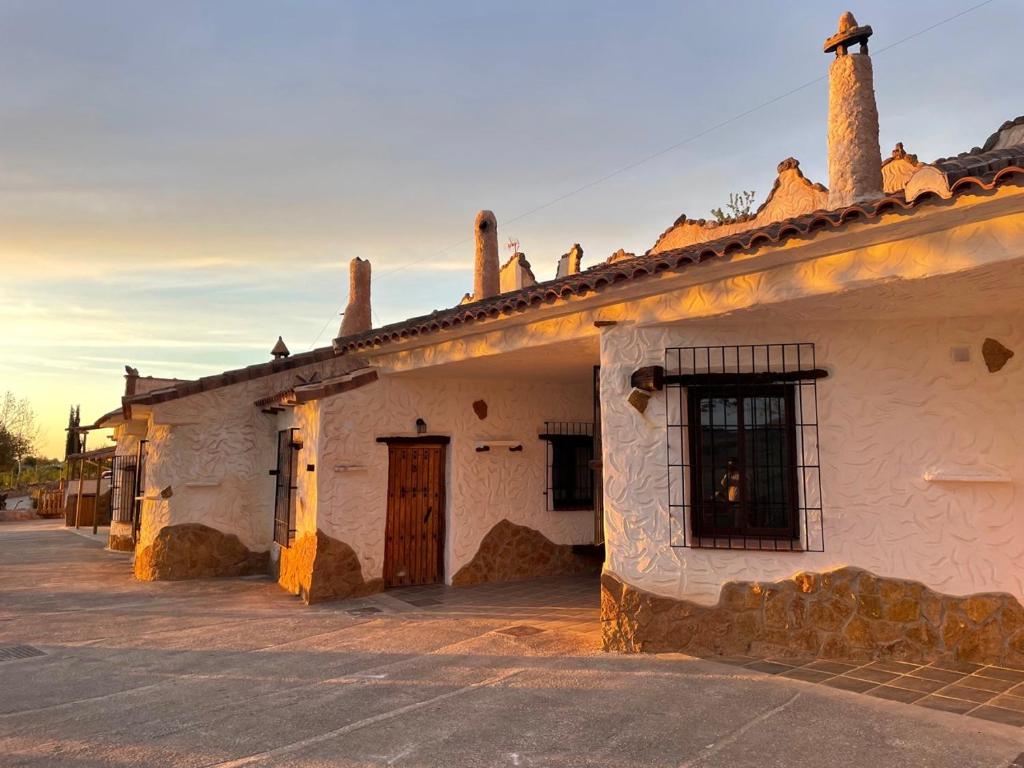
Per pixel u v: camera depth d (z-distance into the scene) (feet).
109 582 34.78
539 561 34.09
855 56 22.81
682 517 20.11
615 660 19.20
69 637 23.03
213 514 36.45
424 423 31.89
